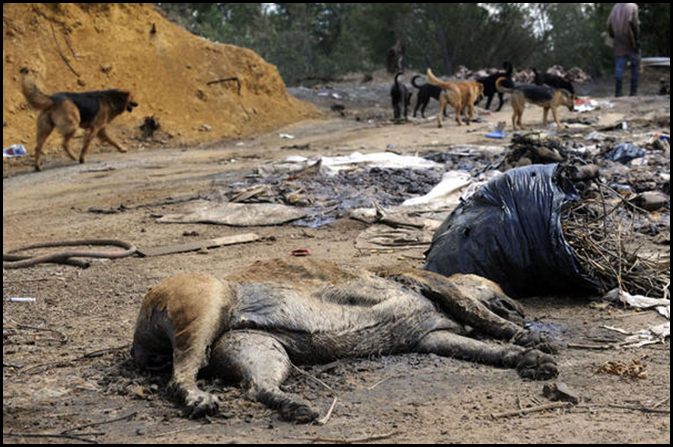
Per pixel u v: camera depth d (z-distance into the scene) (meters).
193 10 54.59
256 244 10.89
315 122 31.12
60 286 8.57
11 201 16.44
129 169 20.34
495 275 7.36
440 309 6.04
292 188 14.31
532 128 23.52
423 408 4.63
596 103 27.86
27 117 25.42
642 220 10.66
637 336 6.18
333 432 4.20
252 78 31.83
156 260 10.03
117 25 29.73
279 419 4.37
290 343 5.10
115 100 22.42
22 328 6.76
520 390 4.96
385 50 57.53
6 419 4.46
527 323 6.56
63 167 21.56
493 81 29.61
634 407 4.63
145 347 5.27
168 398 4.74
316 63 51.59
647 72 39.44
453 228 7.70
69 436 4.14
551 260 7.26
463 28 48.88
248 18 59.66
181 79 29.97
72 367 5.54
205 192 15.07
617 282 7.39
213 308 4.84
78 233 12.27
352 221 12.03
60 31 28.12
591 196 8.59
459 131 24.02
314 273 5.43
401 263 9.27
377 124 28.95
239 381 4.73
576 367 5.47
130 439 4.09
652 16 38.97
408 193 13.77
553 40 49.72
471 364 5.51
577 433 4.18
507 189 7.62
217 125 28.97
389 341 5.57
